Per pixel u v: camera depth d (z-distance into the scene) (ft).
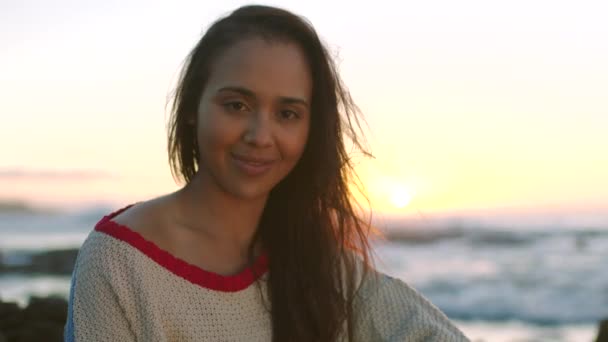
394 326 8.95
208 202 8.18
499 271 83.30
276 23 7.98
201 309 7.91
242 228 8.38
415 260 91.71
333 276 8.89
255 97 7.81
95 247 7.72
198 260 8.11
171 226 8.04
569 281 75.41
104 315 7.61
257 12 8.00
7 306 21.15
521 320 57.16
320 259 8.82
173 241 8.00
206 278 7.97
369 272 9.10
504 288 72.33
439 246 103.71
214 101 7.85
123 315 7.65
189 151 8.60
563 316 58.59
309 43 8.09
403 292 9.07
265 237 8.73
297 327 8.52
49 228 130.00
